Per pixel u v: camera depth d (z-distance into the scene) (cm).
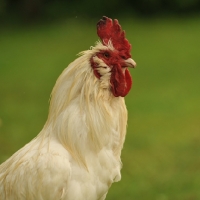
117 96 830
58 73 2912
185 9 4222
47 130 839
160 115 2191
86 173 809
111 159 830
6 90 2630
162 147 1808
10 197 816
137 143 1853
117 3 4197
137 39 3634
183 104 2338
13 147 1811
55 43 3572
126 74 856
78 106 813
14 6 4219
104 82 816
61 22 4088
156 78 2795
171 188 1463
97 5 4184
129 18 4138
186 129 1995
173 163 1656
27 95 2538
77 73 812
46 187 787
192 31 3766
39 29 3969
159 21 4078
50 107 838
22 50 3453
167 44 3488
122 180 1529
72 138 808
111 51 823
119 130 848
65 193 800
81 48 3412
